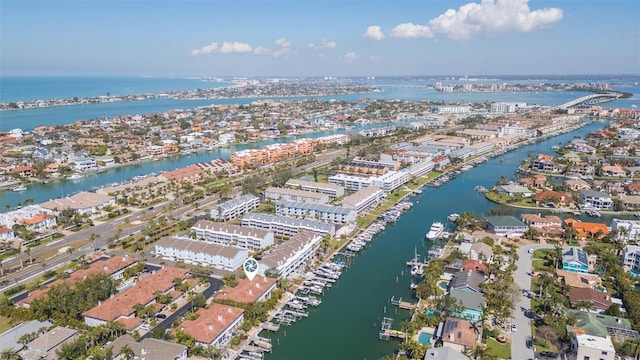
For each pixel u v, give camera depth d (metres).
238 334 175.88
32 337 166.25
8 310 186.12
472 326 171.50
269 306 193.62
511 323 182.88
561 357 161.25
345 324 188.00
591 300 191.75
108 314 179.75
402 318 192.12
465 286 198.62
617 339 165.38
